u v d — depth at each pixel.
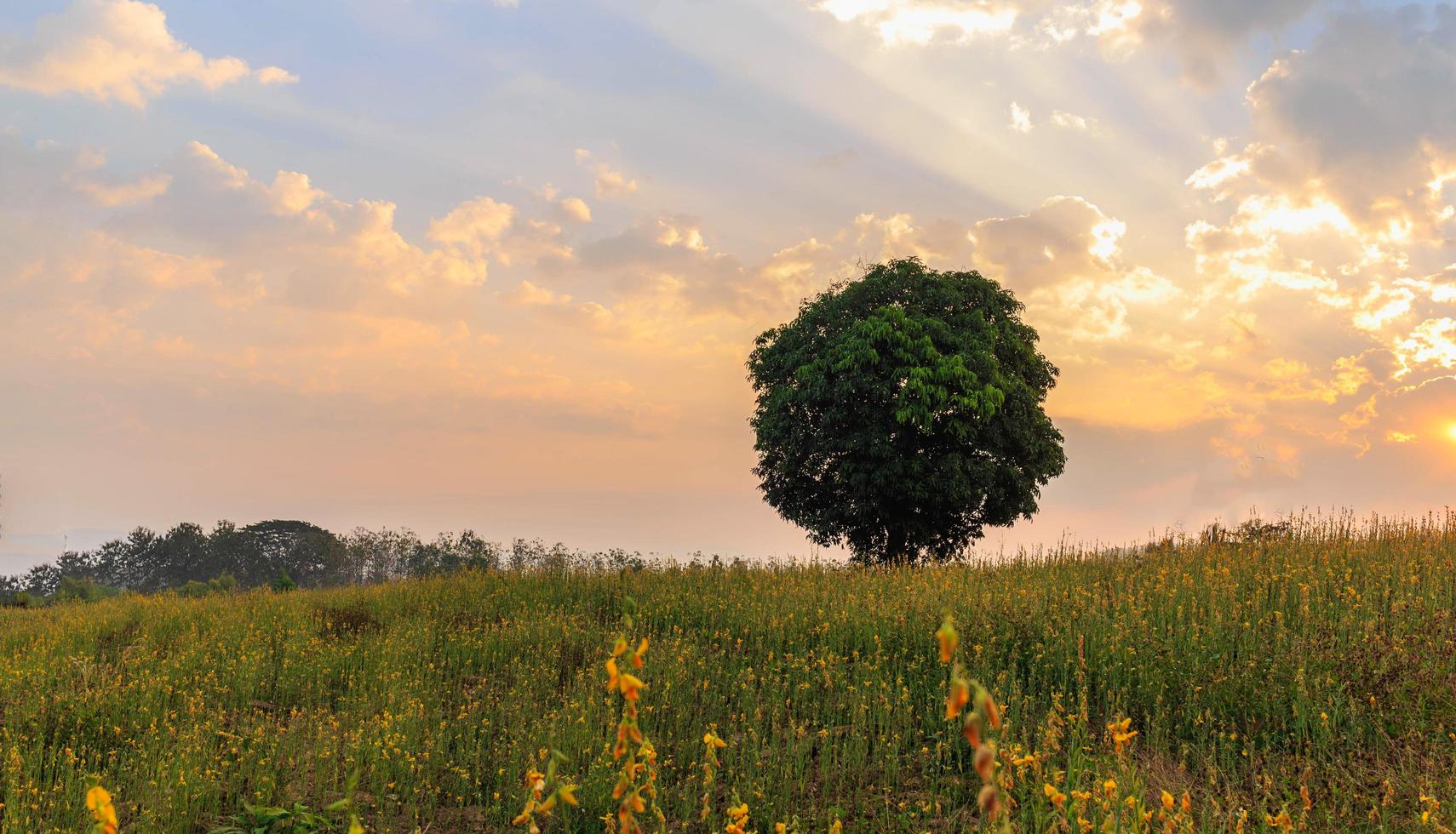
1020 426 22.80
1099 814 4.48
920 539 23.39
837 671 9.21
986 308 24.11
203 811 6.97
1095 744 6.75
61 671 11.01
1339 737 6.46
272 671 11.35
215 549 63.03
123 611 17.56
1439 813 4.90
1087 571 12.77
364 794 7.27
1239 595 9.98
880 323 22.27
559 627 12.65
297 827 6.20
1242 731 6.96
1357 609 8.77
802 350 24.03
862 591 12.66
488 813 6.93
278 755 8.05
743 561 16.86
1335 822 5.07
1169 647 8.26
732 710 8.88
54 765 7.77
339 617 14.34
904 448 22.67
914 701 8.45
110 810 2.20
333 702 10.31
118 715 8.96
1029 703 7.69
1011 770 5.21
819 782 6.96
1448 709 6.41
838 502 23.56
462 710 9.14
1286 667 7.35
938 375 21.61
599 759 6.96
